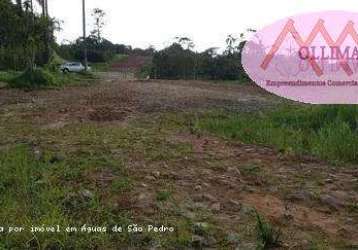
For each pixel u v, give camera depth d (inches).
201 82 1075.3
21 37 934.4
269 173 260.2
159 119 452.1
